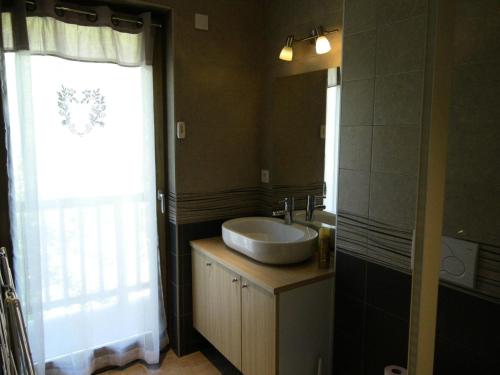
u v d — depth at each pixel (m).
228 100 2.71
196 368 2.63
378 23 1.72
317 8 2.29
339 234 2.00
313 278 1.99
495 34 1.26
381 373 1.84
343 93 1.91
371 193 1.81
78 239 2.37
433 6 0.68
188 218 2.66
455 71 1.30
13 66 2.09
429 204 0.72
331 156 2.22
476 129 1.31
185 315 2.76
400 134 1.66
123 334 2.60
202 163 2.66
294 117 2.50
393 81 1.67
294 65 2.48
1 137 2.12
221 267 2.32
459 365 1.45
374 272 1.83
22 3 2.02
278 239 2.54
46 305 2.31
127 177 2.49
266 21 2.71
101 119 2.36
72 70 2.25
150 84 2.47
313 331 2.04
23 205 2.13
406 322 1.70
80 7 2.21
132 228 2.54
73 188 2.33
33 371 1.15
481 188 1.32
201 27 2.54
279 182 2.69
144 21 2.39
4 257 1.54
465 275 1.39
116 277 2.52
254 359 2.09
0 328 1.23
